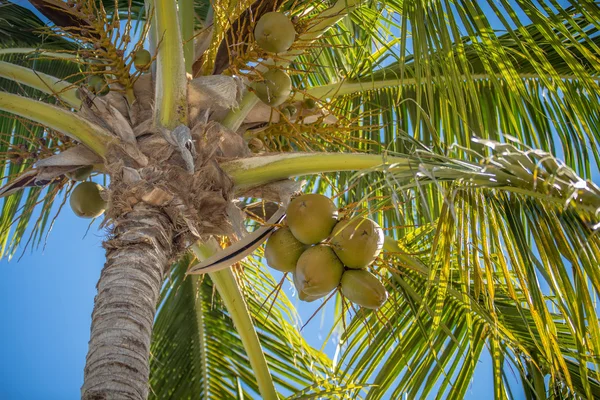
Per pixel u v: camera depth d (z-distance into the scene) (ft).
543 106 14.80
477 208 9.96
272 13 11.46
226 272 12.21
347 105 15.67
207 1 17.69
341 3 12.94
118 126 11.05
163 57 10.99
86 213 11.92
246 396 15.66
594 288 9.08
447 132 11.41
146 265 9.79
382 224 14.82
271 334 16.12
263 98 11.83
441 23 11.45
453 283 13.53
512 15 11.64
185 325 16.30
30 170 11.55
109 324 8.96
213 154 11.05
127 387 8.40
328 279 9.71
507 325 12.85
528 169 8.58
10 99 10.91
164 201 10.59
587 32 14.20
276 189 11.00
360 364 12.89
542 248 9.55
